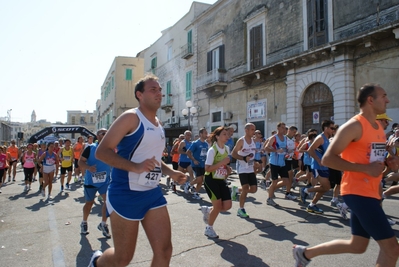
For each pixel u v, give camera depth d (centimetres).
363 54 1302
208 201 820
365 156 272
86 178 532
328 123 636
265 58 1819
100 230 550
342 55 1344
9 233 542
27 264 398
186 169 1012
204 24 2452
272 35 1777
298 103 1584
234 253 420
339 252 286
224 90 2194
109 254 262
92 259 280
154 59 3431
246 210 684
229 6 2159
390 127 1202
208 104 2370
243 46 2012
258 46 1873
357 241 273
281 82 1708
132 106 4278
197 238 487
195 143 865
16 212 722
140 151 254
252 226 552
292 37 1648
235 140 2011
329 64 1415
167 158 2334
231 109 2117
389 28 1127
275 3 1761
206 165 493
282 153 728
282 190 975
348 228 537
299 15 1609
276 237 488
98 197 873
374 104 278
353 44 1303
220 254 417
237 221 589
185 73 2731
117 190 256
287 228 538
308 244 452
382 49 1234
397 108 1182
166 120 3109
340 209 602
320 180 639
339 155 278
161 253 247
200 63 2505
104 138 242
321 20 1492
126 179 255
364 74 1298
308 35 1555
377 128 283
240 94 2033
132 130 252
